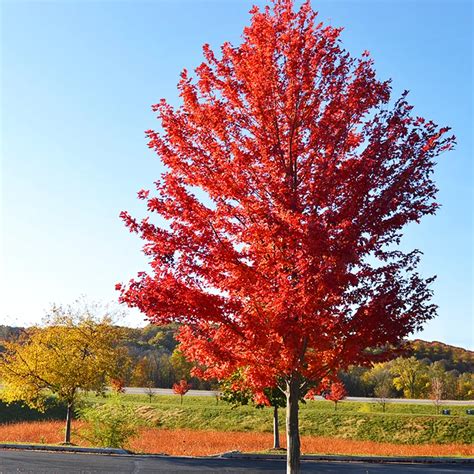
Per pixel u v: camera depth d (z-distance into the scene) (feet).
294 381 34.63
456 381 265.54
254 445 97.71
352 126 34.78
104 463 56.95
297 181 34.30
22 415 132.36
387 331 32.07
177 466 56.85
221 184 33.19
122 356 88.89
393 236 32.86
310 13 35.65
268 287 31.30
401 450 97.30
